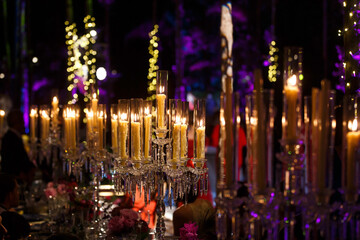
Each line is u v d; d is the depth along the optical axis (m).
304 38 9.86
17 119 5.86
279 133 3.36
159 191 2.92
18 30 11.30
